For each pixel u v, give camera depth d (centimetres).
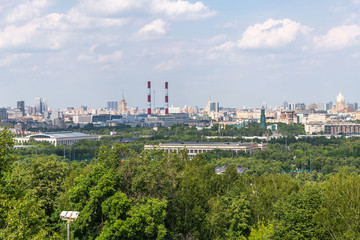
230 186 17275
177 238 12825
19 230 8562
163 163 13762
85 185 12531
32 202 9756
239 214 13350
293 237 11275
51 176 17262
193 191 14100
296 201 11988
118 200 11638
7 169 10850
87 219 11906
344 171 14925
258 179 18875
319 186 15712
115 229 11319
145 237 11925
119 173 12812
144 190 12950
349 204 11612
